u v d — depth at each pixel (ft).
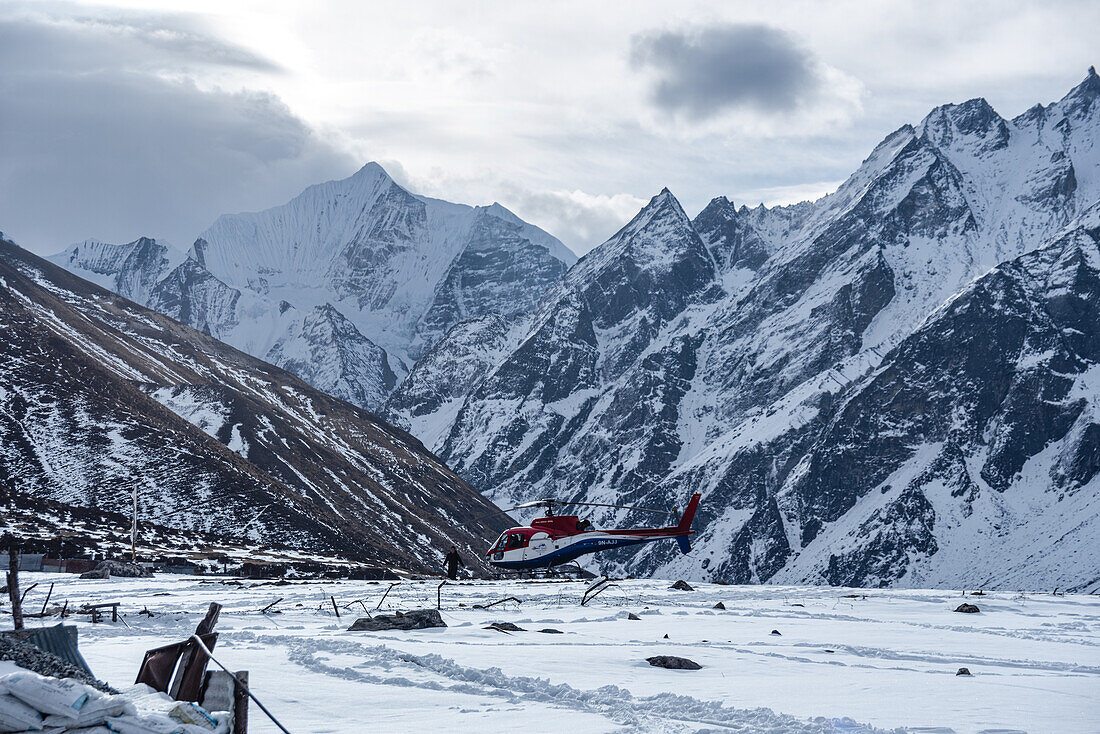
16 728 25.71
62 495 430.61
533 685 59.47
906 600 155.22
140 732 26.40
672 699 55.11
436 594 147.13
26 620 95.55
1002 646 92.12
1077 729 48.70
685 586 171.42
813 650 83.87
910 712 53.11
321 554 430.61
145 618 99.09
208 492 465.06
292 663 67.87
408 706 51.98
